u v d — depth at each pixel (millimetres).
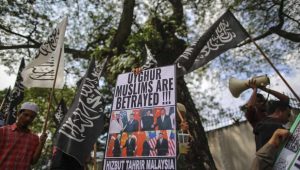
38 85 5469
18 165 4250
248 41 12062
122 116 4258
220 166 12344
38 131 12586
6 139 4320
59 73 5422
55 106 12953
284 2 12852
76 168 4508
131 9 11938
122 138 4125
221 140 12602
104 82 10430
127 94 4363
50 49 5586
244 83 4551
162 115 3990
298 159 3266
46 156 9609
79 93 4703
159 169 3752
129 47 9953
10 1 12461
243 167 11555
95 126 4504
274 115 3990
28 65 5668
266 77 4418
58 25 5664
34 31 13367
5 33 13180
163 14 11867
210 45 4949
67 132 4305
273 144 3459
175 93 4035
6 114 6902
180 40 11062
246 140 11719
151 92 4195
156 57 10398
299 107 8047
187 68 4859
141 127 4059
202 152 8508
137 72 4398
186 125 4777
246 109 4605
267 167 3396
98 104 4684
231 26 5027
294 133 3395
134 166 3910
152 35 10062
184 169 7527
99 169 10219
